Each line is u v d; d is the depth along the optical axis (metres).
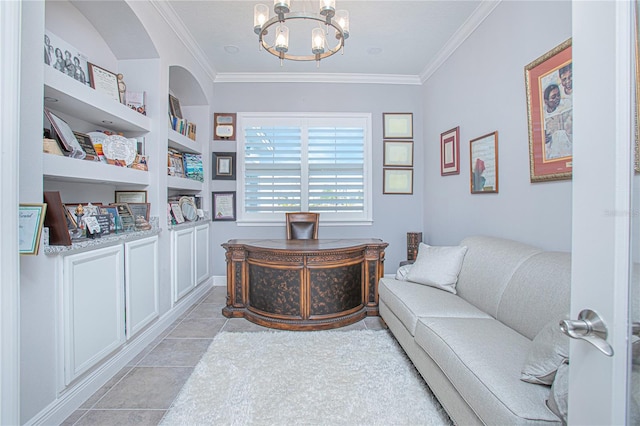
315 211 4.38
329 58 3.78
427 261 2.64
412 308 2.05
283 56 2.22
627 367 0.62
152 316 2.55
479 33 2.88
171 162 3.38
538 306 1.62
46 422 1.53
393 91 4.39
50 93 1.80
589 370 0.67
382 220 4.42
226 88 4.31
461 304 2.13
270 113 4.32
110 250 2.02
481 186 2.89
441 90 3.73
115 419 1.64
